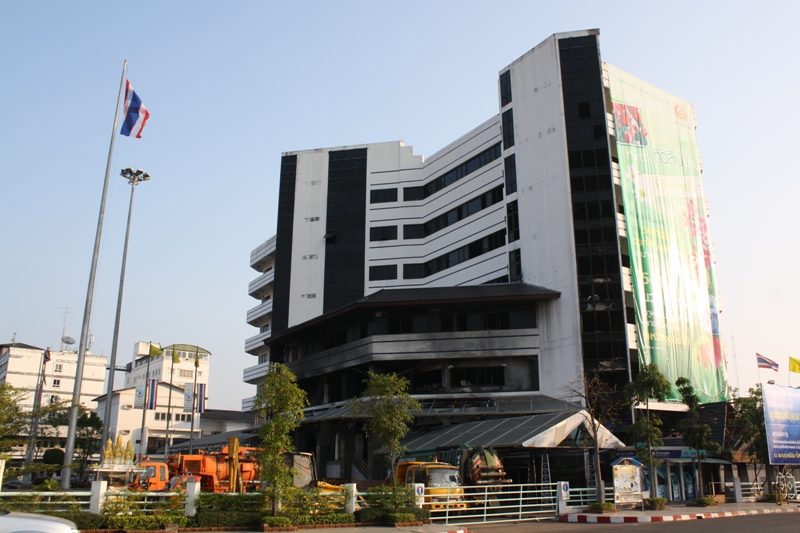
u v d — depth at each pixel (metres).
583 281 55.88
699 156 68.25
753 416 48.16
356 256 80.50
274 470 24.34
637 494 36.00
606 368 53.34
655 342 56.53
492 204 68.25
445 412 51.72
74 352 129.50
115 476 38.62
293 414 25.39
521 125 64.56
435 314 58.78
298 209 84.81
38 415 21.88
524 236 61.62
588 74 61.72
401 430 37.56
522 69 65.75
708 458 46.06
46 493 20.89
